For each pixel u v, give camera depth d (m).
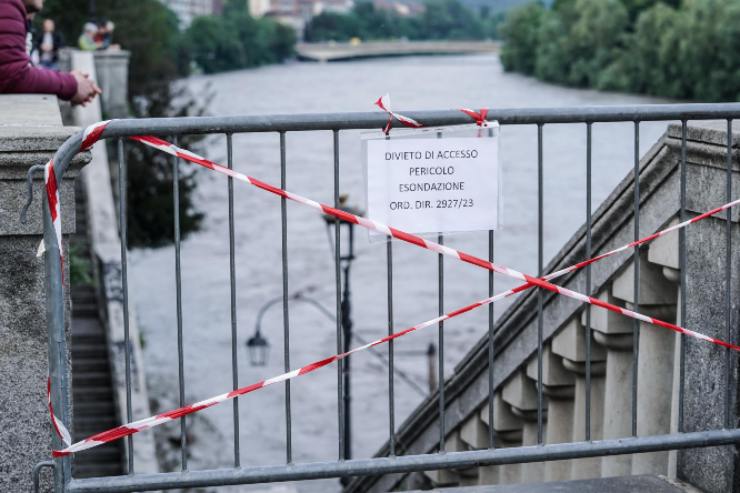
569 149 85.56
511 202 70.75
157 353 41.16
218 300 51.28
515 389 7.77
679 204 5.57
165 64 51.81
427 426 9.35
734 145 5.03
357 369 42.81
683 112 4.93
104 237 22.58
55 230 4.45
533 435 7.88
